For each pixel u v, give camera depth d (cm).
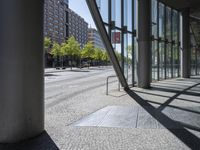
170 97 1233
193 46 3269
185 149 513
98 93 1398
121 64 1589
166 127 679
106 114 841
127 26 1694
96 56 9994
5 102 554
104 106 988
